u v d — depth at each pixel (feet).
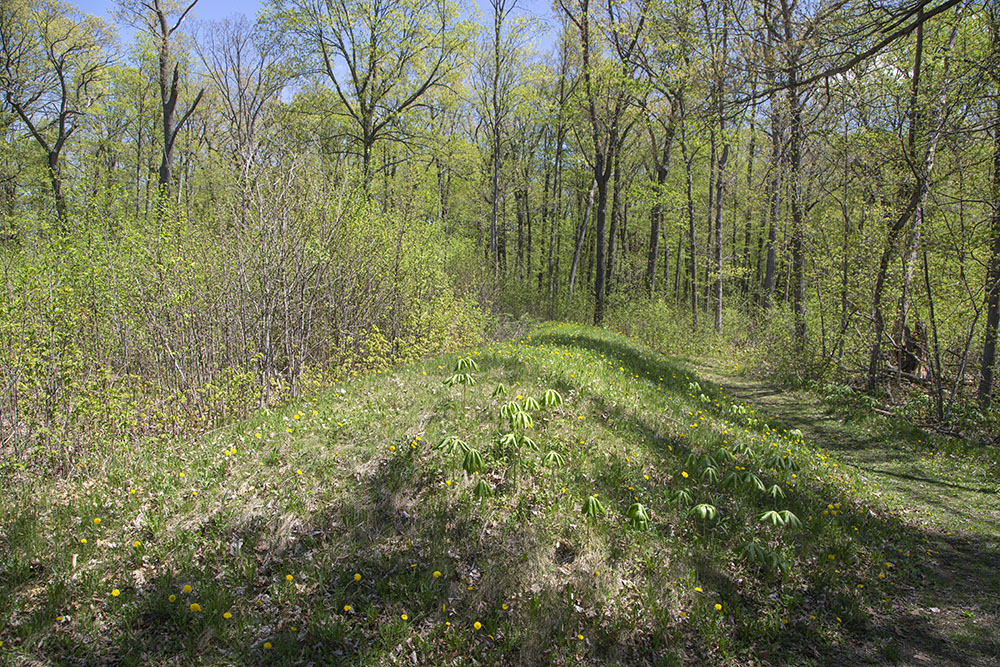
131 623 12.93
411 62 72.28
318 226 34.63
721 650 13.43
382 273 41.22
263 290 31.53
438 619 13.60
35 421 21.38
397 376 29.14
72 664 11.97
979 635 14.16
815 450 28.89
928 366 39.22
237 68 68.54
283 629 13.07
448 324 48.01
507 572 14.79
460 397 24.13
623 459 21.15
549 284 109.09
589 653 13.00
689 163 78.79
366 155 71.15
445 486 17.87
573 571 15.14
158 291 27.48
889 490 24.80
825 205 47.88
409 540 15.81
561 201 119.03
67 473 20.94
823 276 45.96
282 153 32.83
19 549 14.71
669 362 49.73
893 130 37.52
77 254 25.13
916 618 15.03
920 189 36.37
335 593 14.02
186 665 11.98
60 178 29.53
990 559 18.40
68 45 74.43
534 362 30.86
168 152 59.57
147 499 17.34
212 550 15.28
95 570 14.26
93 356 24.32
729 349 68.13
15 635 12.45
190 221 31.09
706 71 27.96
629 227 126.93
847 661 13.32
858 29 22.62
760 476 22.18
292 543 15.72
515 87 86.48
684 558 16.20
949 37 35.32
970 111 33.40
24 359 21.31
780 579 16.19
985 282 33.81
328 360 36.50
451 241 57.62
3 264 22.90
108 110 82.79
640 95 67.72
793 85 24.88
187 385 27.09
